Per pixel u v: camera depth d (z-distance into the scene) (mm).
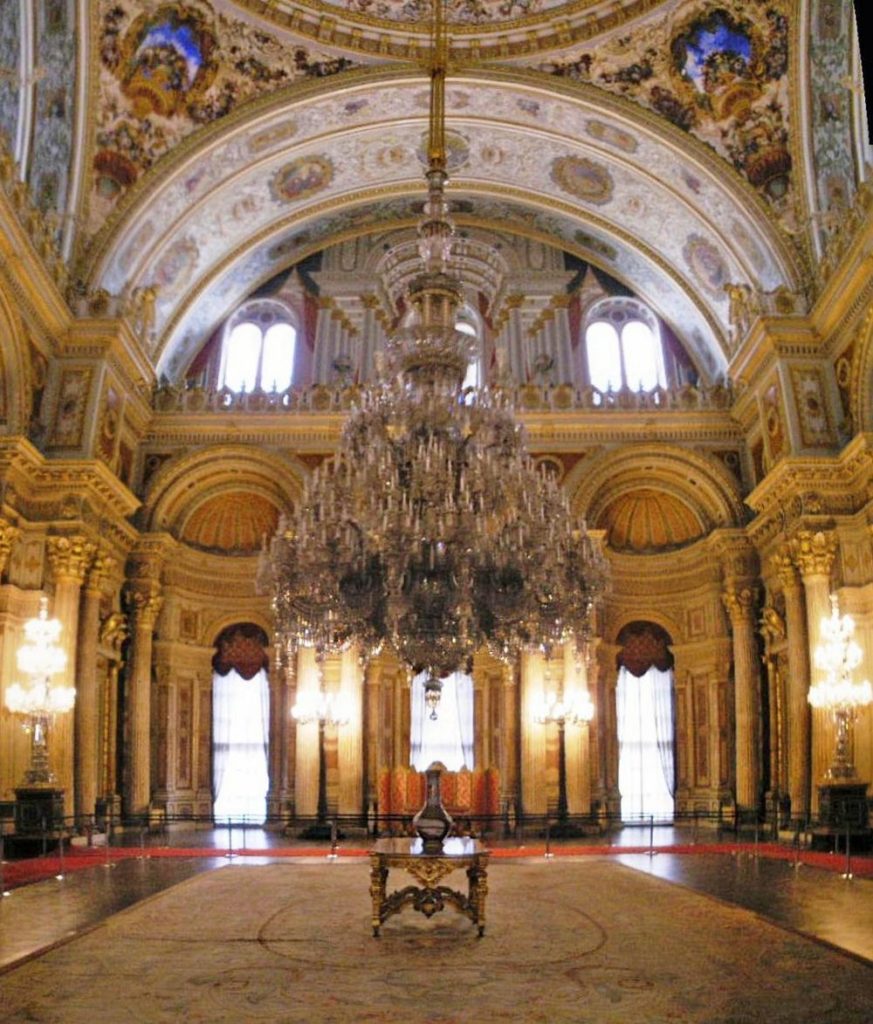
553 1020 6922
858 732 20109
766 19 21906
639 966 8648
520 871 16047
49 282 20781
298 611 15695
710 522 26328
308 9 22828
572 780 23938
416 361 16844
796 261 22953
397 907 10297
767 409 23609
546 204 28125
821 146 22312
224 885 14305
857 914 11383
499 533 15289
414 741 26609
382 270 29594
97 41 21688
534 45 23625
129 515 24750
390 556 14719
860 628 20844
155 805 25141
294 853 19250
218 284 28406
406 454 15750
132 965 8703
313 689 24406
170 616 26031
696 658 26672
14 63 20641
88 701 21906
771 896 12891
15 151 20938
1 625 20078
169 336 26875
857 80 21188
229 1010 7176
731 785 25297
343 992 7707
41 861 17203
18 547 21031
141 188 23516
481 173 27812
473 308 29828
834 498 21453
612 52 23438
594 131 25016
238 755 26766
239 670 27203
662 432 26203
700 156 23734
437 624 15477
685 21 22500
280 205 27547
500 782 25578
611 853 19328
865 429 20875
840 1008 7250
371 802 24875
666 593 27328
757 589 25141
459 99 24859
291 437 26141
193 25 22406
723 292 26328
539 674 24484
